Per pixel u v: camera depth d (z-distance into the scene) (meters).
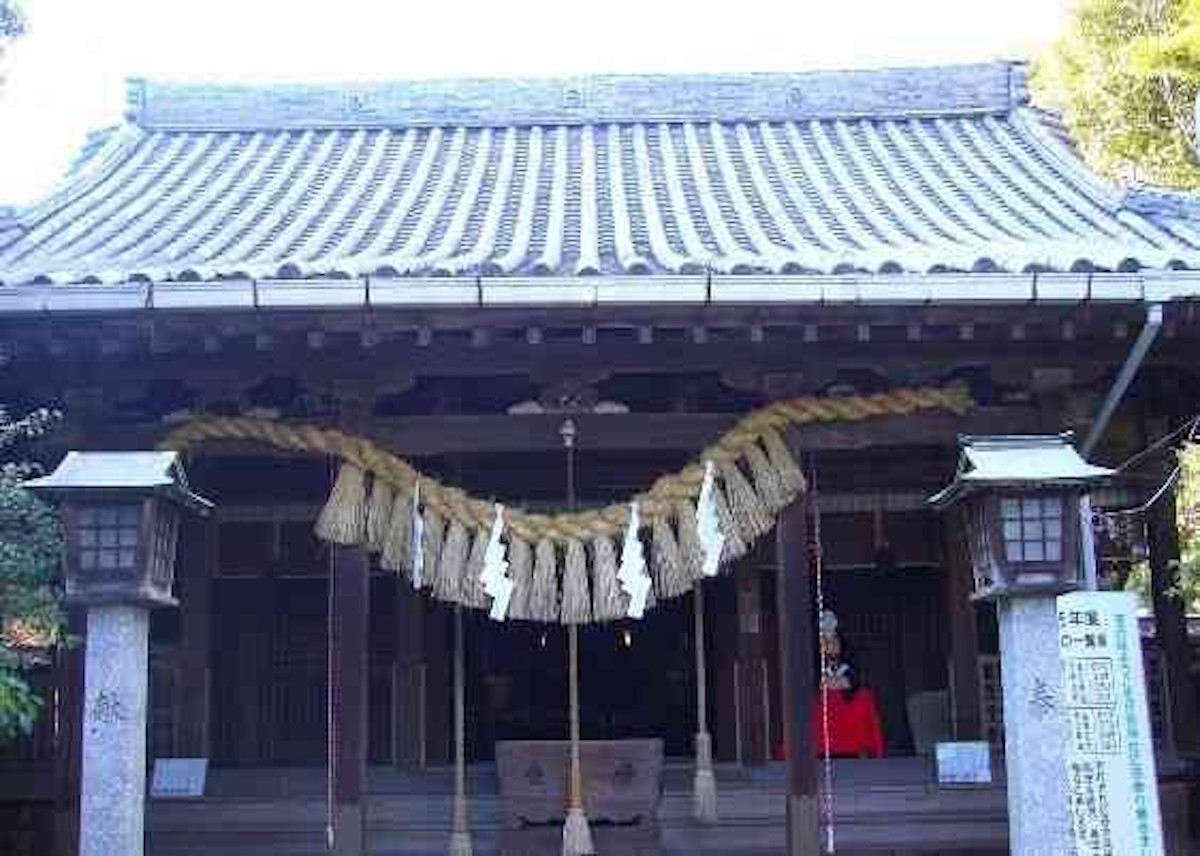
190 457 8.95
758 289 6.81
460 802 8.03
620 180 11.02
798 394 7.61
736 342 7.44
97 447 7.72
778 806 8.89
